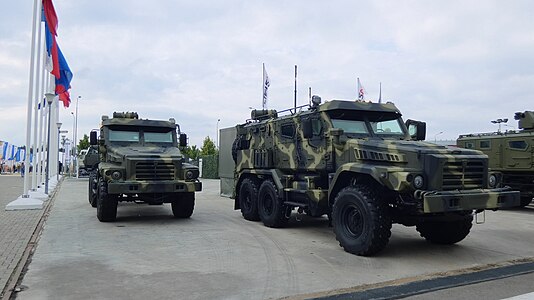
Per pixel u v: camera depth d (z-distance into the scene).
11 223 10.15
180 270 6.20
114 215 10.57
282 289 5.38
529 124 14.44
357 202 7.10
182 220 11.09
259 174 10.77
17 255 6.92
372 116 8.88
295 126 9.60
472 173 6.93
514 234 9.43
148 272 6.07
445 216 7.23
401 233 9.51
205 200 16.91
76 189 22.05
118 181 10.12
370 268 6.43
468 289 5.42
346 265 6.58
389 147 7.23
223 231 9.45
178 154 11.14
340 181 7.85
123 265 6.44
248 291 5.29
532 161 13.80
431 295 5.18
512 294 5.21
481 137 15.63
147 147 11.66
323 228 9.95
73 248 7.54
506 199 6.89
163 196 10.92
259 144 11.21
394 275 6.07
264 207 10.31
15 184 26.05
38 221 10.52
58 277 5.78
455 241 8.01
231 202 16.11
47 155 17.55
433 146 7.24
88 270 6.14
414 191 6.59
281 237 8.81
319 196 8.42
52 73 16.59
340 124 8.54
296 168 9.49
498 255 7.37
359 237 7.09
